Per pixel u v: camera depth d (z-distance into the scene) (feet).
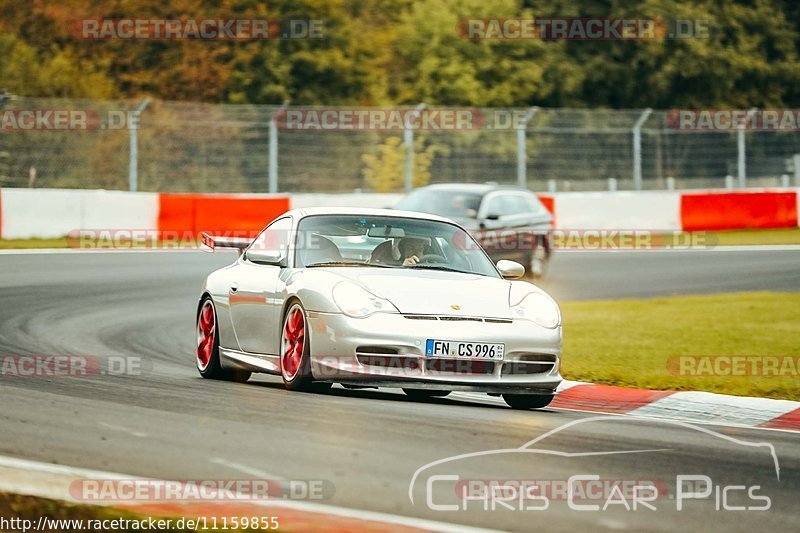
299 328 87.86
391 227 97.14
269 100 372.17
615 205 288.30
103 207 243.19
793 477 62.44
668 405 94.84
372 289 86.07
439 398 93.40
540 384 85.81
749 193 296.71
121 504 51.88
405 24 424.87
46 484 55.26
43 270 188.96
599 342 131.03
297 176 313.73
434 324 83.46
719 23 486.79
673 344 129.80
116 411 76.79
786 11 510.58
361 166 318.65
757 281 198.59
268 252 93.91
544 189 324.60
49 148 297.94
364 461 61.93
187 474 58.39
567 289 188.75
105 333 131.44
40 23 367.45
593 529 50.78
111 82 359.46
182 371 105.70
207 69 368.27
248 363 95.30
